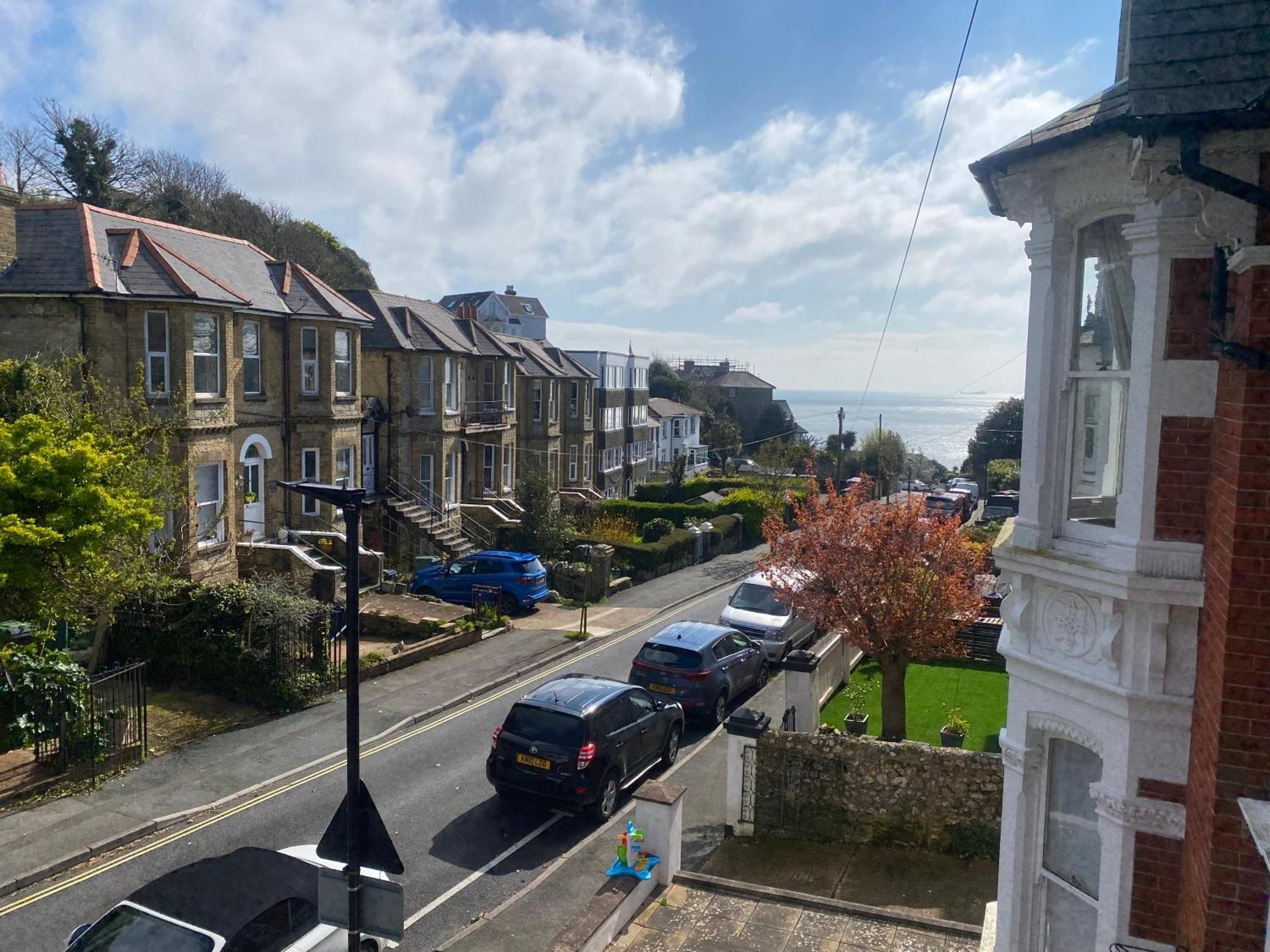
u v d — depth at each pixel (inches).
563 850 448.5
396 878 413.7
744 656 705.6
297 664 654.5
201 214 2031.3
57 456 506.0
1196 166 177.5
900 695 548.7
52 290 706.8
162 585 610.5
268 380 926.4
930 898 395.9
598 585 1135.6
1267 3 183.5
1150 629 221.5
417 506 1183.6
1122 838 227.8
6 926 364.2
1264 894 183.9
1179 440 217.2
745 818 467.8
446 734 612.4
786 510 1584.6
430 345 1219.2
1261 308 175.8
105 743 518.0
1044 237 254.1
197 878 311.9
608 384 2004.2
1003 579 269.7
